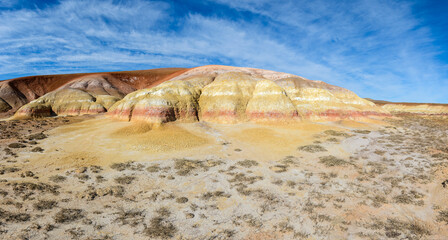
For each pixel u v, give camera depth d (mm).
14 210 13852
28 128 42500
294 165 24469
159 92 50781
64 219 13266
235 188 18594
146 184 19031
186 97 51750
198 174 21562
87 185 18297
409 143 35375
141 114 45688
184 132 39375
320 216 14438
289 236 12555
